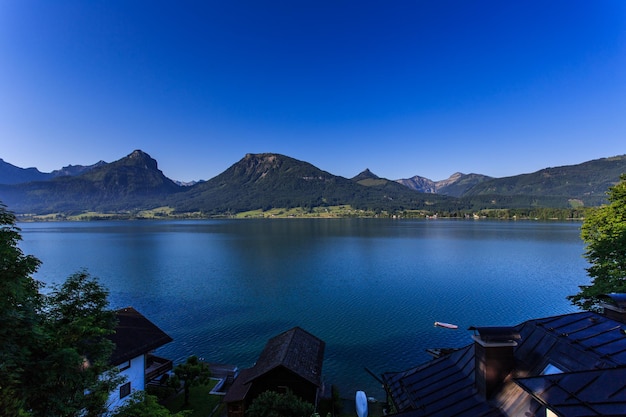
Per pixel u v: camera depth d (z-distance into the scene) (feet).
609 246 103.86
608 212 110.52
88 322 54.54
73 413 49.21
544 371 44.37
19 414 36.99
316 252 442.91
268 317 190.39
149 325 108.58
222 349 152.05
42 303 56.03
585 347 44.47
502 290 240.53
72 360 46.68
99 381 54.95
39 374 44.83
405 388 60.80
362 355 145.79
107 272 311.47
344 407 108.17
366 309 203.51
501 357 46.73
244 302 217.77
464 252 426.51
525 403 39.96
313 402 94.02
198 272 311.27
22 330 44.52
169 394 107.34
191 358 109.70
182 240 606.14
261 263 359.87
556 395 36.06
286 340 112.57
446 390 53.21
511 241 540.93
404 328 174.09
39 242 575.79
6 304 44.27
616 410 31.58
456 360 61.11
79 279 61.62
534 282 261.85
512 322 181.37
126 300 221.87
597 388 35.12
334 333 168.35
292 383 94.94
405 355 145.79
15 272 46.75
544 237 597.52
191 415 98.32
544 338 50.21
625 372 36.06
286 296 230.27
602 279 104.37
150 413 54.08
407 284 262.47
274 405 79.77
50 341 50.72
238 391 96.63
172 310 201.98
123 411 54.90
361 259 383.24
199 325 179.22
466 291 239.91
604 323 49.67
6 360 40.32
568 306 203.41
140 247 501.56
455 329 172.55
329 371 132.57
